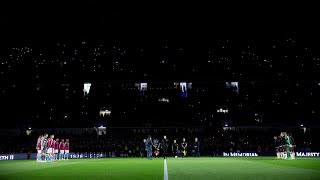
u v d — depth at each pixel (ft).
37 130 173.78
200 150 148.25
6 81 197.67
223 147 149.28
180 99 211.00
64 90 203.72
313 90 205.05
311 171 46.03
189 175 39.93
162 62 216.13
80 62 212.02
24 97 196.54
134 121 196.13
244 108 206.39
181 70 215.10
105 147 148.66
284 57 209.15
